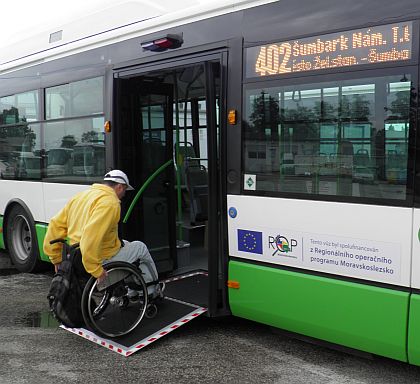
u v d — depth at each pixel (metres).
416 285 3.14
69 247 4.06
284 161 3.75
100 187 4.09
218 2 4.09
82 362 3.87
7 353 4.05
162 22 4.54
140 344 4.02
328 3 3.49
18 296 5.61
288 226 3.72
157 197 5.48
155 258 5.45
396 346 3.25
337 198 3.47
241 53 3.95
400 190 3.19
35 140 6.29
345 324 3.46
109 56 5.12
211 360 3.88
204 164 6.59
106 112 5.15
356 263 3.39
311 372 3.65
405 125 3.17
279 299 3.80
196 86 6.09
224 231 4.14
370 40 3.31
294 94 3.68
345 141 3.44
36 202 6.33
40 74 6.13
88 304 3.99
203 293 4.86
